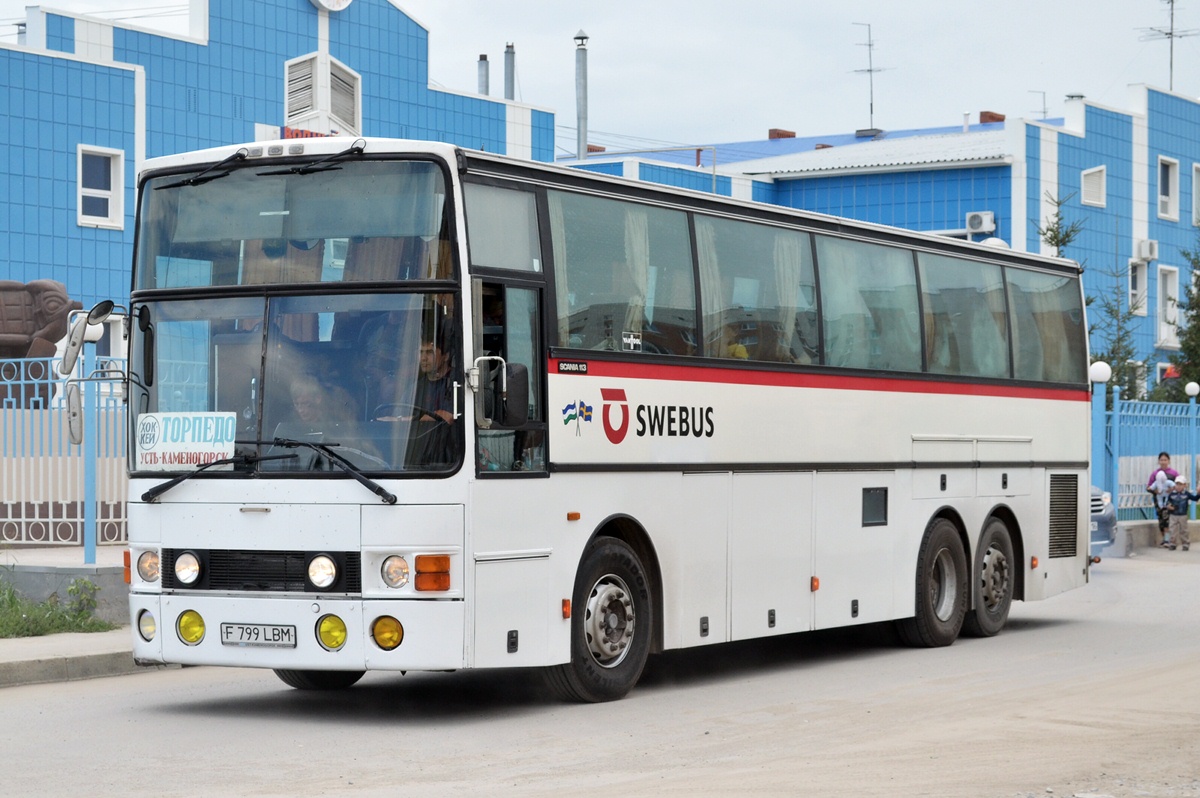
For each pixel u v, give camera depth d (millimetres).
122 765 9508
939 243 16766
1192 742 10305
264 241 11156
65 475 17969
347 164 11039
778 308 14242
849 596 15047
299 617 10781
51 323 24297
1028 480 18141
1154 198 58656
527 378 10977
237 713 11688
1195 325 46594
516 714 11625
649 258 12773
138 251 11586
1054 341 18859
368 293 10852
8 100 36750
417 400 10695
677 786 8859
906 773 9266
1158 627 18234
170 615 11195
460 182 10922
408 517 10594
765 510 13922
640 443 12461
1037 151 52469
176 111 40875
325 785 8883
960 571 16734
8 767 9445
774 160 56094
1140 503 32594
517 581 11180
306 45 43625
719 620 13344
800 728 10969
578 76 61781
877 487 15492
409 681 13609
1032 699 12312
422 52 46625
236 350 11117
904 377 15945
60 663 13633
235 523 11000
